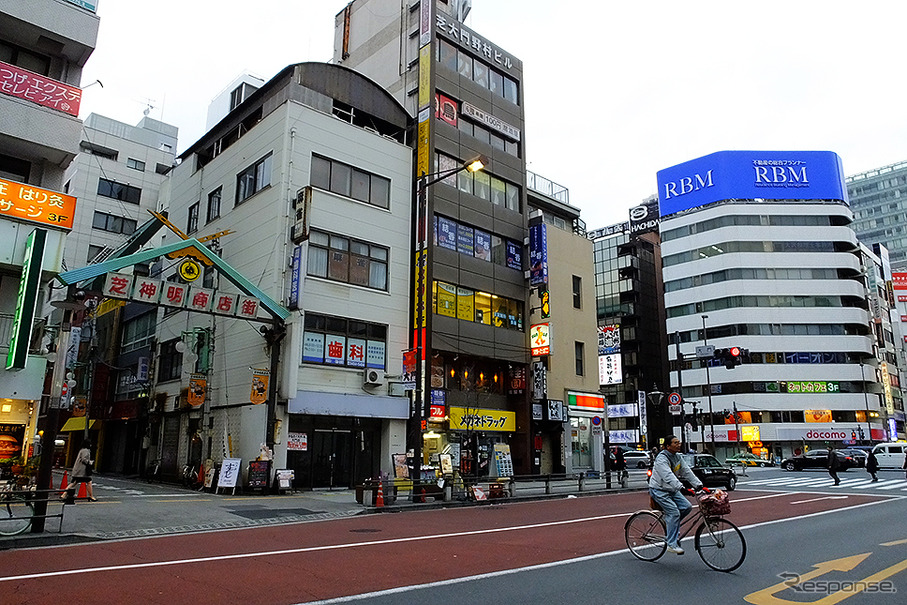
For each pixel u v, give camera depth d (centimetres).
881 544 1054
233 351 2372
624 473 2664
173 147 5416
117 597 690
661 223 7531
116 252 2923
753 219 7012
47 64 2055
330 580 783
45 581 767
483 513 1627
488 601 679
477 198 2952
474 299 2833
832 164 7225
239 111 2748
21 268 1820
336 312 2325
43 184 2006
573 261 3484
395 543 1084
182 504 1653
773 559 915
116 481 2656
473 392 2800
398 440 2419
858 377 6575
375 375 2355
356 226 2467
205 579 784
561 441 3120
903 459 3944
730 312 6781
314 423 2242
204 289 1991
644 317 7500
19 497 1312
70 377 1900
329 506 1688
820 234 6962
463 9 3641
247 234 2439
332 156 2459
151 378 2962
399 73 3192
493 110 3156
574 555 960
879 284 8312
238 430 2227
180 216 3020
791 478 3328
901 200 14425
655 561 901
